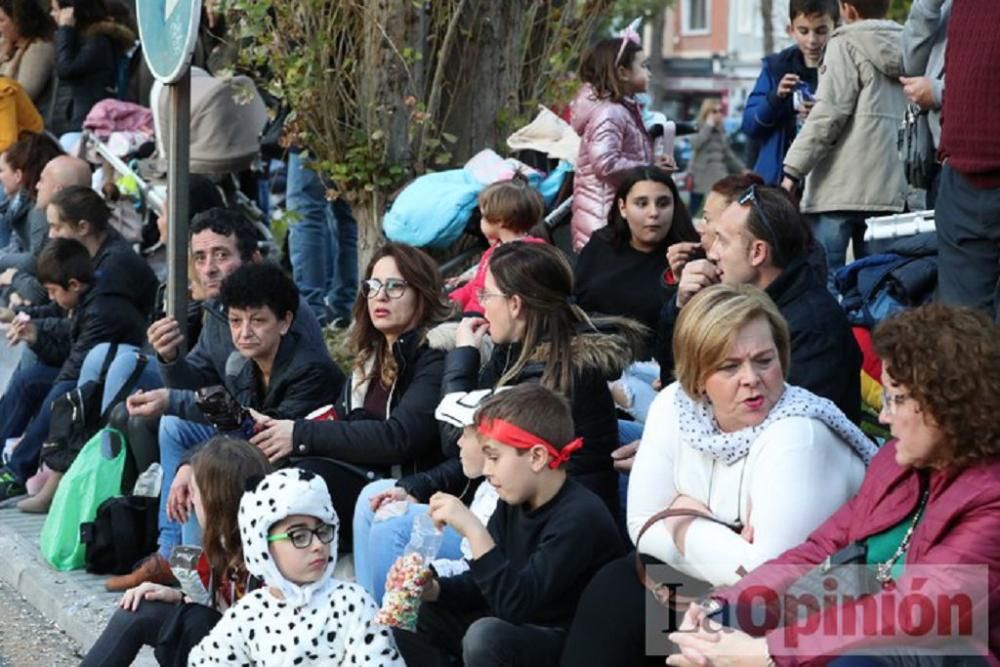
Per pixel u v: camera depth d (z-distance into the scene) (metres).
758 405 6.92
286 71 13.02
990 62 9.00
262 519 7.43
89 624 9.83
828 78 11.99
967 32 9.11
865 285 9.87
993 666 5.98
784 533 6.77
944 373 5.93
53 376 13.28
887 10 12.32
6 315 14.30
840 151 12.10
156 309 12.96
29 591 10.87
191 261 12.11
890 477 6.37
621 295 10.59
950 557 5.98
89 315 12.45
